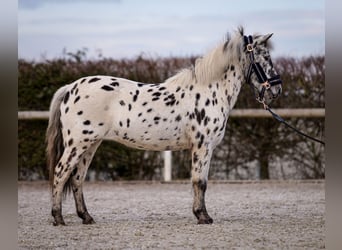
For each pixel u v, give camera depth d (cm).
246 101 1316
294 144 1315
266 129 1312
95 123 806
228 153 1327
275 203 1052
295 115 1273
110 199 1107
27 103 1331
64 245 723
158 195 1157
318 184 1284
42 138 1316
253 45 844
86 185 1294
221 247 704
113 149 1316
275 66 1328
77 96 811
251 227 817
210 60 834
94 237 762
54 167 832
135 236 765
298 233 780
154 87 830
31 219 900
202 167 830
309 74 1321
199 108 826
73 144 806
